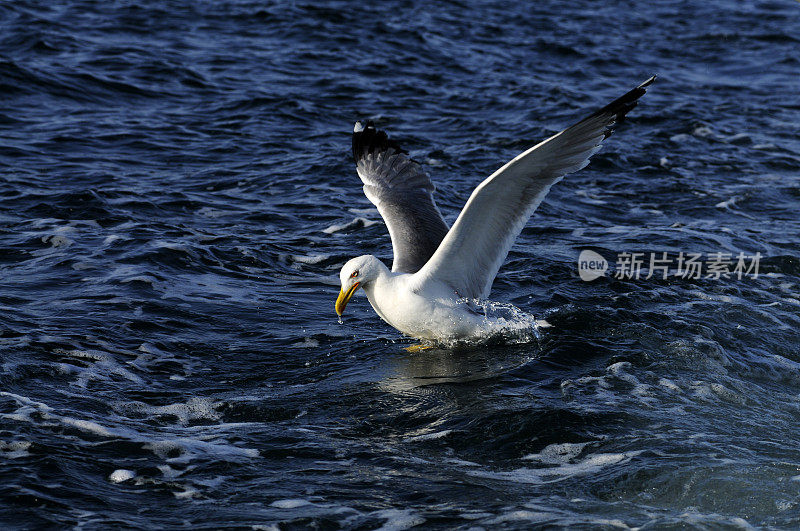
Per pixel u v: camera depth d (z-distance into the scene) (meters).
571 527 8.55
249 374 11.86
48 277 14.45
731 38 34.53
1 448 9.61
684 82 29.41
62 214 17.23
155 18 32.28
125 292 14.00
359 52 30.17
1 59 25.58
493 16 36.09
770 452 9.94
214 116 24.11
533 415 10.59
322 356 12.41
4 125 22.39
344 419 10.67
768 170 21.62
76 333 12.55
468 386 11.41
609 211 18.89
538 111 25.50
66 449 9.71
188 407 10.93
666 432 10.31
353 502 8.97
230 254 15.92
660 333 12.95
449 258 12.02
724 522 8.66
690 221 18.39
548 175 12.01
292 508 8.85
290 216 18.02
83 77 25.78
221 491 9.13
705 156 22.39
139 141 22.02
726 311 13.80
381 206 13.93
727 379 11.70
